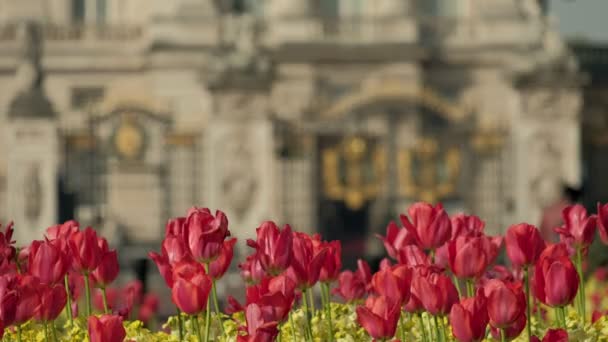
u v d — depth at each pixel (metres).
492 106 67.94
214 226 7.02
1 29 67.38
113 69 67.88
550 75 52.47
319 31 67.06
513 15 68.25
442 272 7.66
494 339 7.52
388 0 67.94
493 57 67.94
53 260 7.17
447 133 58.31
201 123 58.03
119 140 55.81
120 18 69.56
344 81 66.62
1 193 64.06
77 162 57.12
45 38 67.94
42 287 6.95
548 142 52.66
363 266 8.79
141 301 14.85
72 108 66.38
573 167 52.72
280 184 59.00
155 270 44.25
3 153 66.19
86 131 53.59
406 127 63.97
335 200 68.44
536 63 52.62
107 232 56.00
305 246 7.11
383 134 63.56
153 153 56.62
